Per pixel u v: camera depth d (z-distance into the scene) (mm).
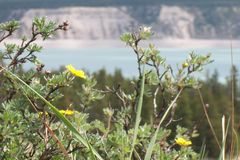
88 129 4219
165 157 4289
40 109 3926
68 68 4086
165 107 4938
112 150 4055
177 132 4906
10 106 3736
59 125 4043
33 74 4207
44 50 4254
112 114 4840
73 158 4008
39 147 3971
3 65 4148
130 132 4211
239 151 3857
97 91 4801
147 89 5027
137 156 4145
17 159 3785
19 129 3537
